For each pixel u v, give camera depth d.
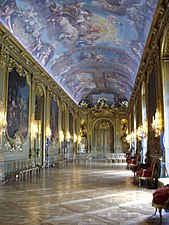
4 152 11.73
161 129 10.06
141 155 17.34
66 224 5.70
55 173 16.06
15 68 13.22
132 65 20.11
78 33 16.30
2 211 6.78
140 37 14.58
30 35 14.15
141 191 9.93
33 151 15.73
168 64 9.98
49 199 8.30
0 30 11.13
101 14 14.03
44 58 17.28
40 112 18.30
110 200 8.23
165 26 9.20
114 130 35.25
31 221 5.91
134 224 5.75
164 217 6.32
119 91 32.97
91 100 36.25
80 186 11.05
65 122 26.11
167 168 9.34
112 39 16.97
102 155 35.50
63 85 24.75
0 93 11.49
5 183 11.60
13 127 12.81
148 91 14.27
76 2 12.84
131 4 12.13
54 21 14.33
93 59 21.36
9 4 11.16
